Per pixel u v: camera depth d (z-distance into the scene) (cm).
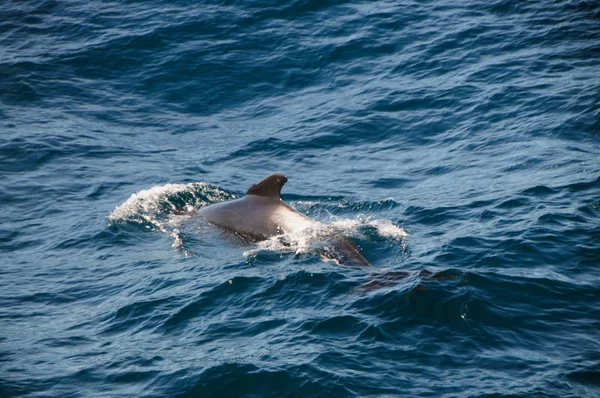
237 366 4075
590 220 5853
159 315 4825
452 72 9838
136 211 6756
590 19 10656
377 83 9894
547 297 4744
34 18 12019
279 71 10456
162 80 10406
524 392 3784
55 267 5825
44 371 4259
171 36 11269
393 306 4616
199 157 8450
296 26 11369
